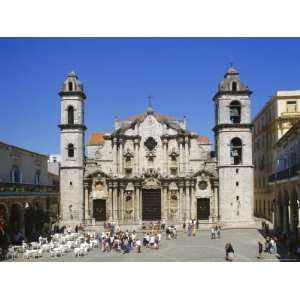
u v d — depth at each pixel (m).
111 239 44.59
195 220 64.62
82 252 40.72
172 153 67.62
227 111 64.94
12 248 38.84
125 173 67.62
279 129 65.94
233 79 65.19
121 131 67.50
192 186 66.19
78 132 64.94
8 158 49.31
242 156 64.19
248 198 63.75
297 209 42.31
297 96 66.25
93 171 66.44
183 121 69.50
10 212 46.22
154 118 68.31
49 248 43.12
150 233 52.28
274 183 52.41
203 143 74.50
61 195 64.19
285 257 37.38
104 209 66.25
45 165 64.12
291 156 44.69
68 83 65.56
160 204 67.00
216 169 66.31
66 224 63.47
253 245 45.62
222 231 59.34
